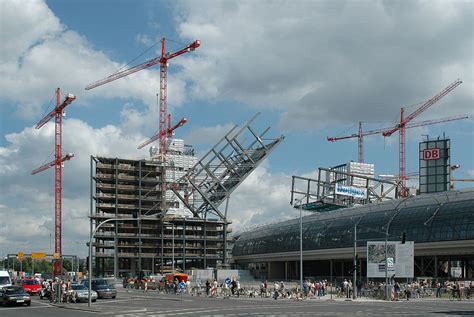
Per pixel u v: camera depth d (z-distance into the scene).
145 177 169.62
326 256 132.62
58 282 58.16
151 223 165.88
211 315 39.88
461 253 102.00
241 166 177.25
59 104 195.75
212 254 171.50
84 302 58.03
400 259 75.88
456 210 106.00
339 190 150.00
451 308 49.19
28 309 47.75
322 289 74.38
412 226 111.50
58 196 194.25
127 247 162.00
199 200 174.88
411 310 46.16
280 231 153.88
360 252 122.00
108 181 166.50
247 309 47.22
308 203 151.75
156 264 167.62
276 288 68.94
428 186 155.12
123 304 54.75
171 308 48.50
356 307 50.97
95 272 161.50
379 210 124.88
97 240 161.88
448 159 153.00
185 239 167.75
